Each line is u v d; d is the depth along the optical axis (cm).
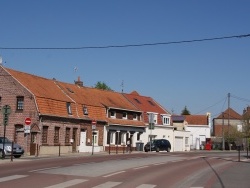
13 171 2019
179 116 7575
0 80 4153
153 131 6100
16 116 4038
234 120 10662
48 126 4088
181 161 3259
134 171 2253
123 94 6178
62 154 3991
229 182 1873
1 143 3266
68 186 1529
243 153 5597
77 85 5256
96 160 3019
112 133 5216
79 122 4575
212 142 8125
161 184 1730
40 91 4225
